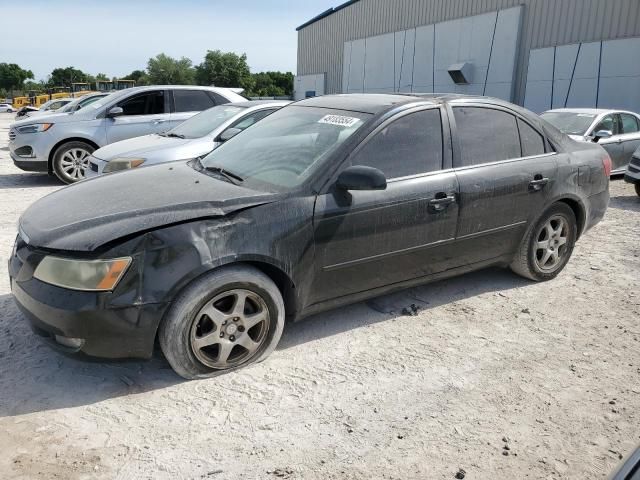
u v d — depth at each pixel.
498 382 3.19
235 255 2.98
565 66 16.09
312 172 3.36
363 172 3.17
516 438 2.70
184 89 9.95
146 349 2.87
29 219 3.19
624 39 14.44
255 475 2.40
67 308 2.70
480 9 18.70
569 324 3.97
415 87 22.28
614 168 10.74
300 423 2.77
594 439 2.71
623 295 4.52
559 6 16.09
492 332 3.82
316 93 30.48
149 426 2.71
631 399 3.05
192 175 3.72
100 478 2.36
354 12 26.05
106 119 9.40
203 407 2.87
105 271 2.71
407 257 3.71
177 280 2.82
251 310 3.21
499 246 4.27
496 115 4.23
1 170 11.25
